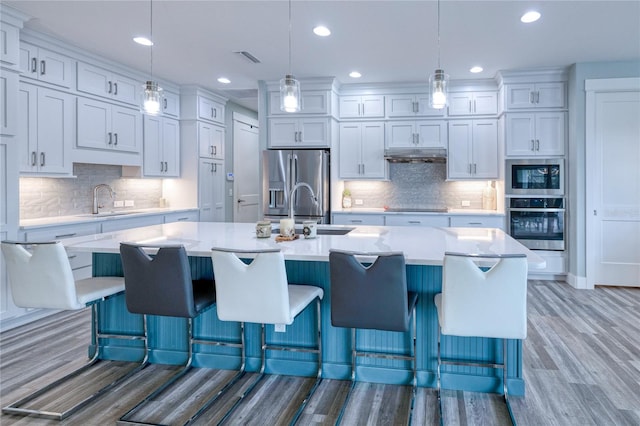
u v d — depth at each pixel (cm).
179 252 224
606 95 484
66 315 401
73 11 342
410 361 259
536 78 513
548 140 514
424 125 564
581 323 369
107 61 464
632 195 487
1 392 250
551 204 516
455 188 601
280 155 548
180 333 289
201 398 244
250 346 279
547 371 275
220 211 664
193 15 350
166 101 569
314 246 248
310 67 495
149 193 593
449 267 198
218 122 652
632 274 492
